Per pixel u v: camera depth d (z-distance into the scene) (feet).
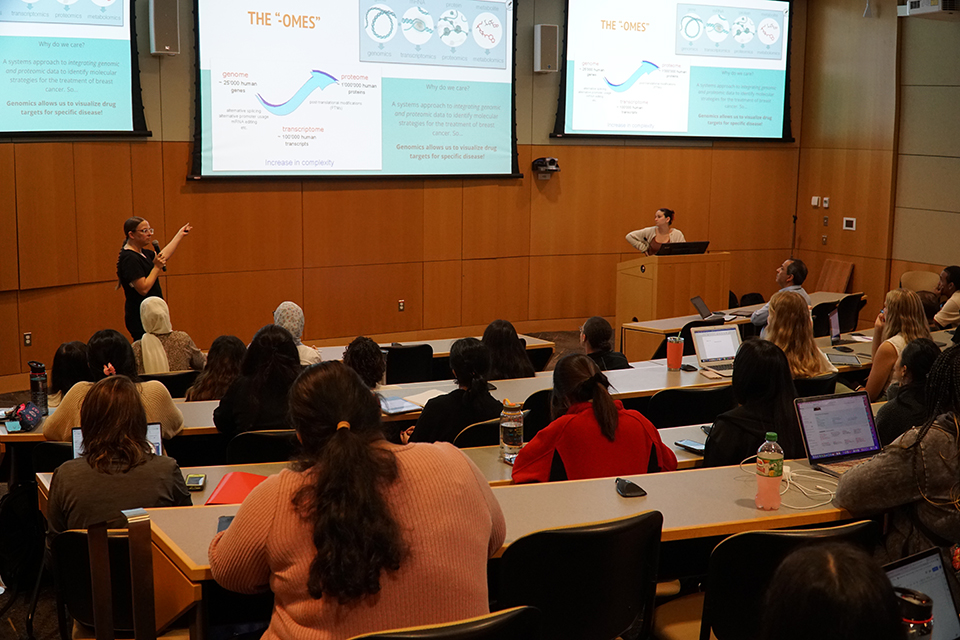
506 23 30.25
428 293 30.96
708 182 35.09
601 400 9.70
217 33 26.00
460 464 5.76
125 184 25.36
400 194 29.94
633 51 32.32
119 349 13.19
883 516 9.08
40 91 23.31
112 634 7.08
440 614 5.39
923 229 32.55
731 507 8.42
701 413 14.62
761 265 36.81
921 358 10.07
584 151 32.65
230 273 27.63
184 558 6.80
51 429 11.93
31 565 11.94
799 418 9.91
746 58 34.40
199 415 13.73
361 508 5.18
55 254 24.16
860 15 33.83
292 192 28.22
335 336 29.63
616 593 7.40
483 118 30.42
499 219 31.71
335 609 5.28
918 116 32.37
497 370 15.66
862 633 3.82
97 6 23.89
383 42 28.37
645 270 28.40
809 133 36.32
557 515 8.08
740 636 7.39
